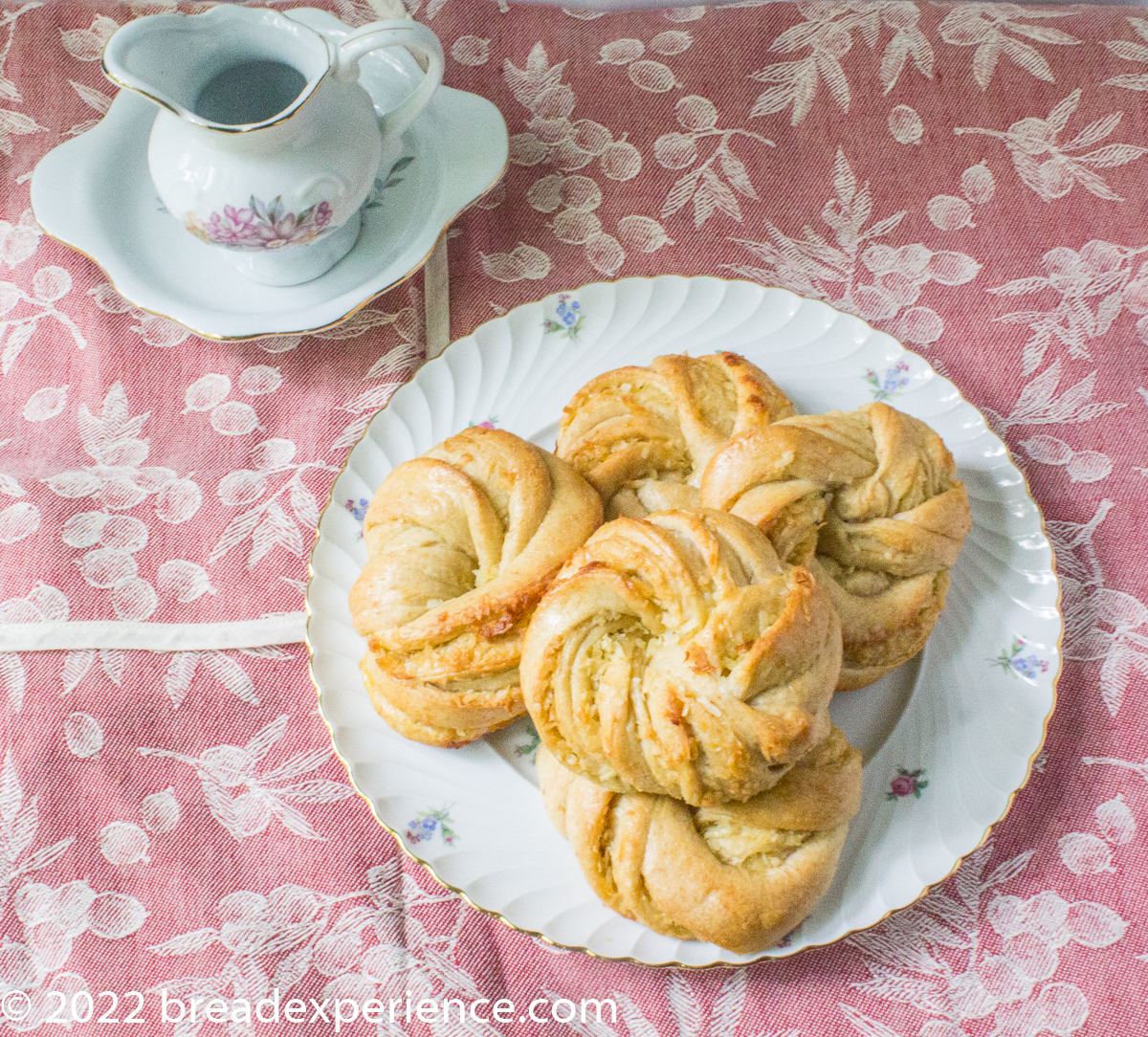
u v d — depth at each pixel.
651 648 0.68
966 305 0.80
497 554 0.72
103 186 0.78
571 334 0.79
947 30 0.83
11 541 0.77
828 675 0.68
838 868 0.71
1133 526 0.76
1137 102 0.82
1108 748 0.73
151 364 0.79
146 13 0.84
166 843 0.74
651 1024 0.71
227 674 0.76
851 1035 0.71
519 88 0.83
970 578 0.75
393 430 0.77
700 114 0.83
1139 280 0.80
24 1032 0.72
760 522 0.70
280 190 0.73
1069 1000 0.71
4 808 0.74
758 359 0.78
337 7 0.83
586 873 0.70
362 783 0.72
